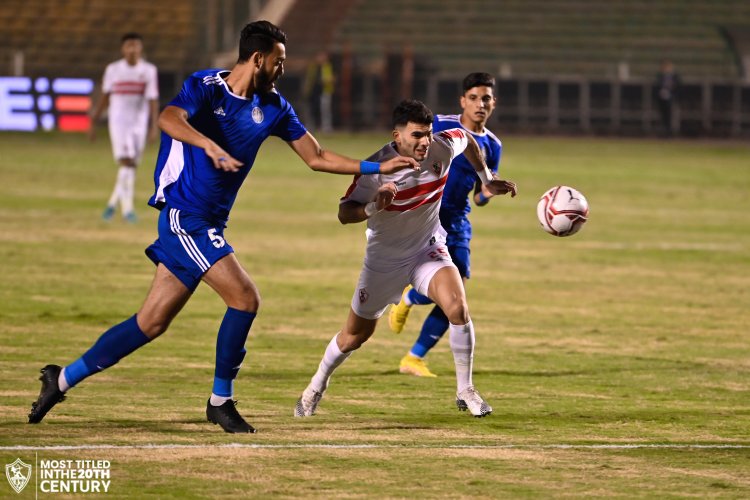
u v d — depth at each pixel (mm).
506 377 28297
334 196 77750
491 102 28797
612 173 97188
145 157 105688
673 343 33406
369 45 154375
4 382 25688
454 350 23547
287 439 20891
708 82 145000
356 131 139875
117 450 19594
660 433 22219
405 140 22484
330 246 53812
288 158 112375
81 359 21406
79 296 38719
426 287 23688
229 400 21578
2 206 65312
